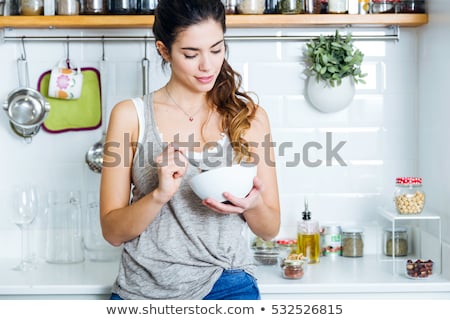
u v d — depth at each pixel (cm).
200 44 182
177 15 182
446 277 235
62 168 272
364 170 273
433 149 254
